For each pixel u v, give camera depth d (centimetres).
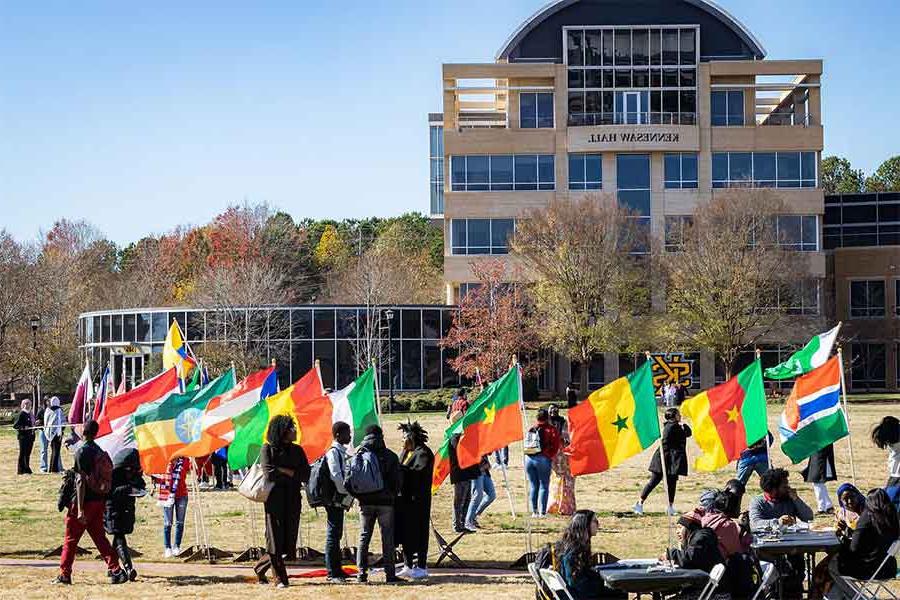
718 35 8156
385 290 9531
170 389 1819
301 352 7231
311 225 14388
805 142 7994
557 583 1156
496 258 7769
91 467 1522
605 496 2508
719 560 1236
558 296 7019
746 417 1805
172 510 1830
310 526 2150
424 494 1608
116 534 1559
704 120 8025
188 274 11888
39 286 8544
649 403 1614
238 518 2255
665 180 8031
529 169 8050
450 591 1457
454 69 7981
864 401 6825
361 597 1416
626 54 8081
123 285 10662
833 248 8638
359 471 1504
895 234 8594
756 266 7000
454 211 8012
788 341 7538
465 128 8069
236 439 1744
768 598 1295
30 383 7431
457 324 7300
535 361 7269
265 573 1620
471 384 7350
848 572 1292
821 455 2092
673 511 2219
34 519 2294
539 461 2144
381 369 7194
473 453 1706
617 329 7006
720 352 7050
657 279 7269
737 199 7188
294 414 1744
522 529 2030
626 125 7962
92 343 7706
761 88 8062
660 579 1155
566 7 8150
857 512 1377
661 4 8119
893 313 8356
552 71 8031
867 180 14800
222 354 6681
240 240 11300
